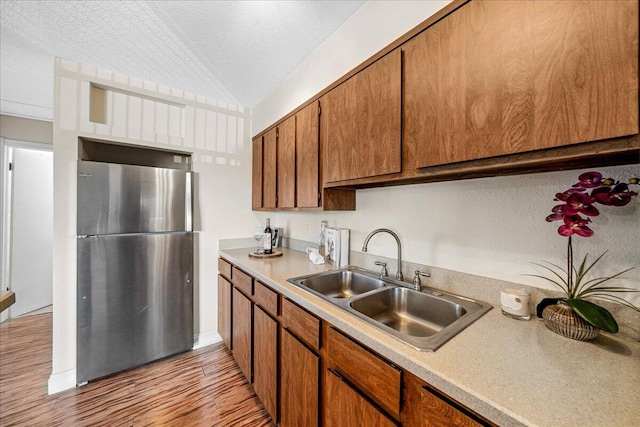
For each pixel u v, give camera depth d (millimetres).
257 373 1655
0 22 1490
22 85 2234
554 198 938
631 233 802
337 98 1453
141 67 1963
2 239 2867
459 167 930
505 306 974
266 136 2320
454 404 647
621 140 604
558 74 680
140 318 2076
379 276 1530
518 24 752
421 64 1019
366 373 876
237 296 1976
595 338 797
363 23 1450
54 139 1803
